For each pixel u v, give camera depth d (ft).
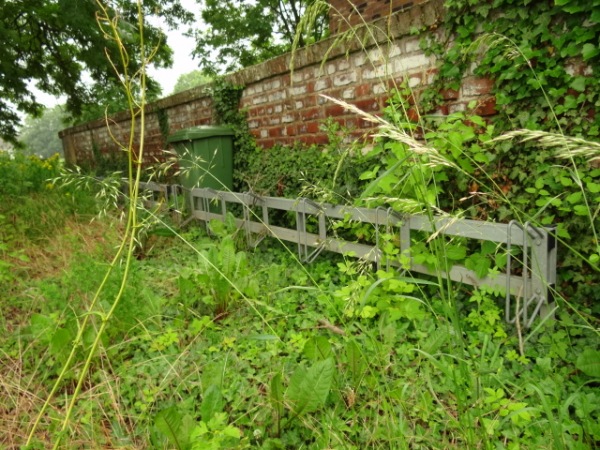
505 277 8.02
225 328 9.02
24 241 15.23
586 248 8.29
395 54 11.51
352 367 6.26
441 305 8.77
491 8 9.17
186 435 5.06
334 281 10.86
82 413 6.35
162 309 9.90
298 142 15.26
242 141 17.58
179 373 7.24
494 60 9.14
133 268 9.61
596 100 8.02
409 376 6.44
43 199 18.75
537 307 7.32
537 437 5.23
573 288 8.63
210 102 19.30
